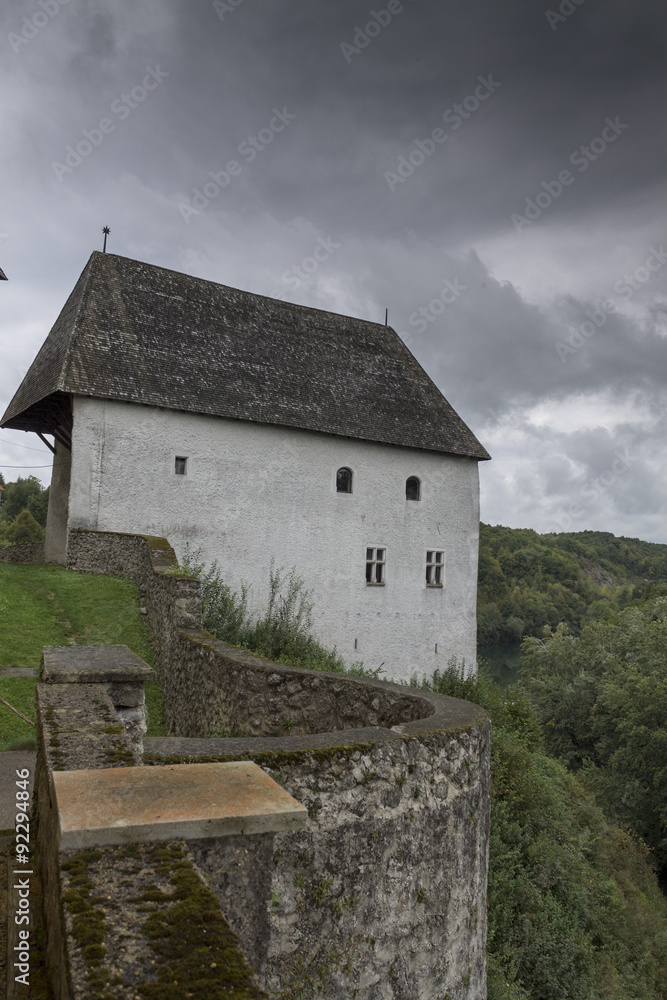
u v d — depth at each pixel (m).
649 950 16.28
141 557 16.33
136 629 14.76
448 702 6.53
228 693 8.57
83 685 5.04
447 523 26.36
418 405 26.89
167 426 20.36
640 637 37.84
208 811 2.80
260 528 21.91
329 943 4.32
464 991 5.36
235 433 21.58
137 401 19.52
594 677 36.94
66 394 19.33
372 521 24.38
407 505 25.33
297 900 4.21
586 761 34.47
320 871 4.35
